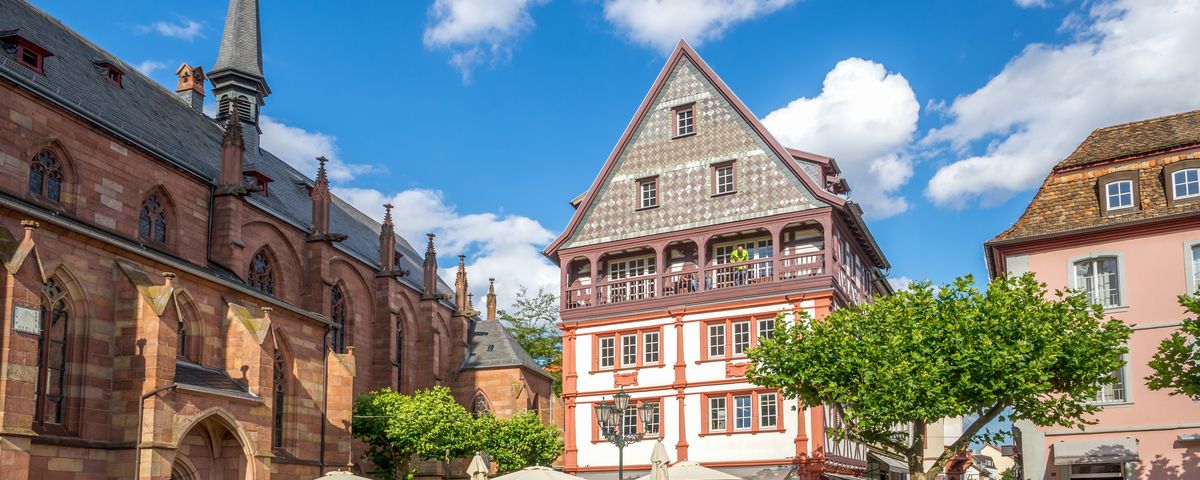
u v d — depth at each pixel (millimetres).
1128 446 34969
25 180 36469
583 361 49219
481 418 59375
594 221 50688
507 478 36094
